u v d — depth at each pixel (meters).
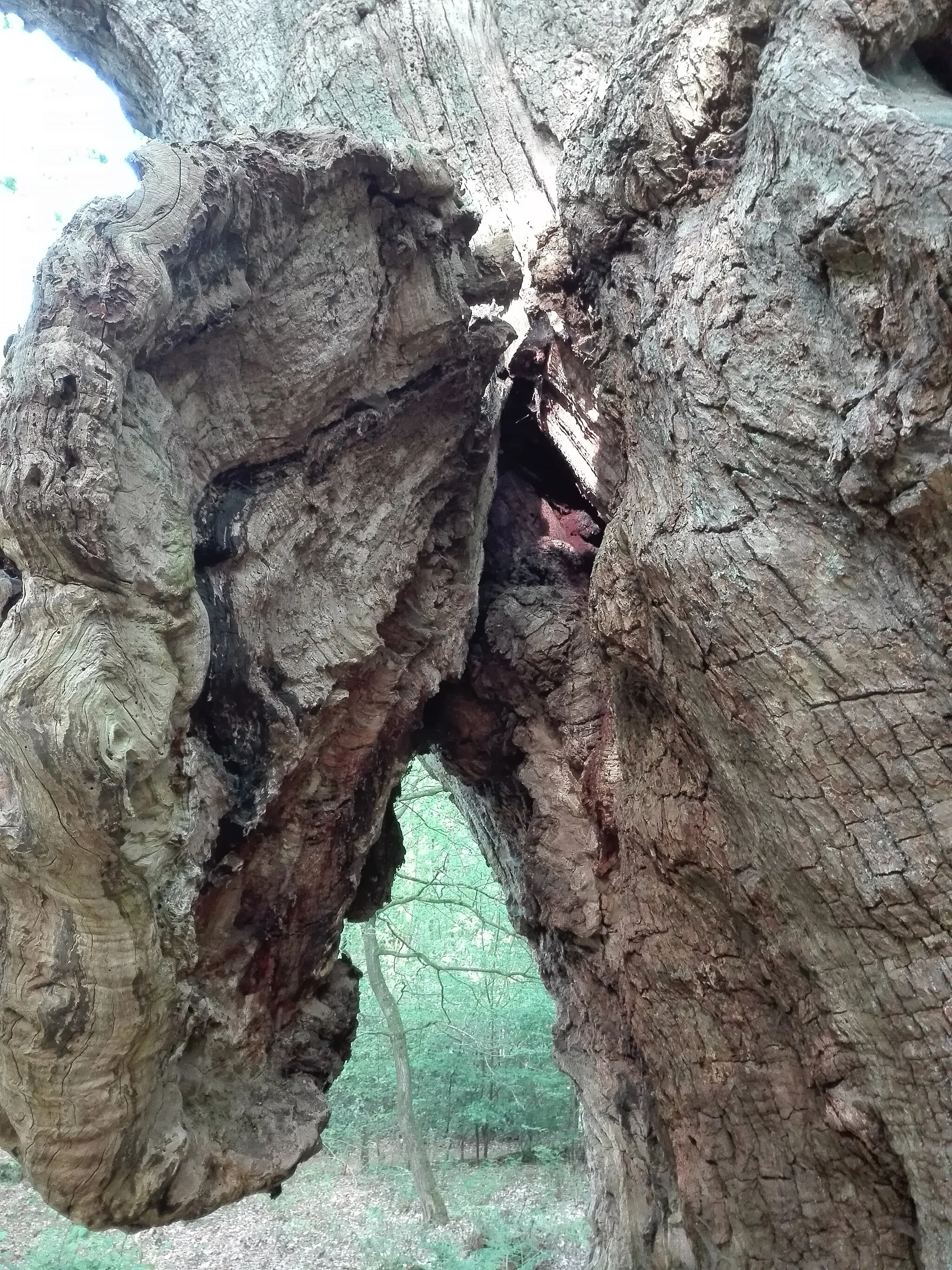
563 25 3.41
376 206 2.44
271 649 2.31
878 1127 2.00
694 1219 2.57
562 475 3.64
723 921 2.40
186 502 1.96
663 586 2.16
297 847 2.54
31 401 1.62
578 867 3.03
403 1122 8.80
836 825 1.90
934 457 1.58
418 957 9.74
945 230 1.49
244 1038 2.41
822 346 1.89
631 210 2.50
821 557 1.89
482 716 3.32
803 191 1.87
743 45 2.15
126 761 1.64
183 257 1.89
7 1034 1.75
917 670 1.78
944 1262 1.82
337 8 3.67
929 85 2.17
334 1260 7.71
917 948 1.82
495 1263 6.91
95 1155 1.86
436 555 2.98
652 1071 2.72
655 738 2.55
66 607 1.63
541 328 3.16
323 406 2.41
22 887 1.69
